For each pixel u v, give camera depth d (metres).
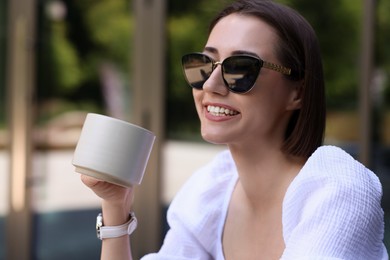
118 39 4.04
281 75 0.99
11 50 4.21
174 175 3.95
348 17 3.52
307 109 1.00
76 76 4.12
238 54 0.98
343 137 3.54
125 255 1.06
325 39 3.54
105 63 4.07
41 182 4.20
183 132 3.91
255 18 1.00
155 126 3.95
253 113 0.98
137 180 0.91
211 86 0.98
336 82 3.54
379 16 3.49
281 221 1.02
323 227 0.84
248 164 1.05
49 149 4.18
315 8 3.54
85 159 0.88
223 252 1.10
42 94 4.18
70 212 4.16
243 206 1.10
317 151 0.94
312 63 1.00
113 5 4.04
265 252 1.04
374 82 3.50
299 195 0.91
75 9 4.12
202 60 1.02
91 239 4.12
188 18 3.86
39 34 4.18
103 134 0.88
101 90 4.08
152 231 3.96
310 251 0.82
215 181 1.16
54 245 4.19
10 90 4.22
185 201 1.18
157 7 3.92
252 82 0.97
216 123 1.00
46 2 4.16
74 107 4.13
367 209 0.85
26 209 4.21
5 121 4.25
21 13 4.18
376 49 3.50
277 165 1.03
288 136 1.04
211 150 3.84
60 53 4.14
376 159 3.51
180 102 3.93
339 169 0.89
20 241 4.22
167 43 3.94
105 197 1.01
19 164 4.21
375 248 0.87
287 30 0.98
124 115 4.03
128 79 4.03
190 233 1.15
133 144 0.89
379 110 3.51
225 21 1.02
